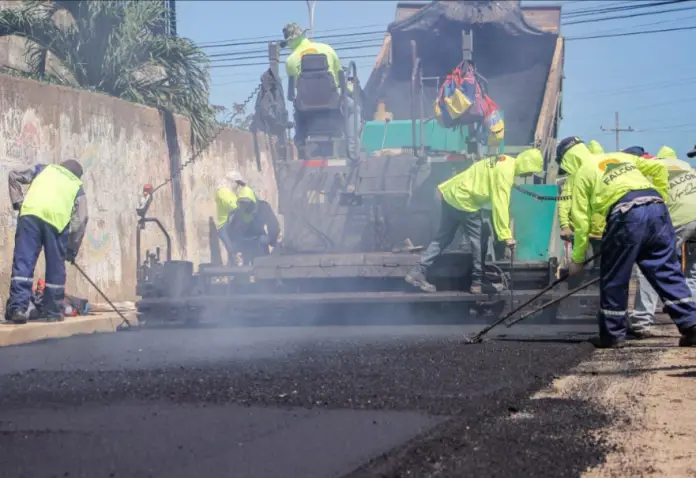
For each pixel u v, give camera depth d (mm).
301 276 9672
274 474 3344
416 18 14094
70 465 3502
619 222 7125
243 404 4684
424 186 10453
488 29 13875
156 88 13602
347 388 5086
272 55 12938
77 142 11258
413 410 4504
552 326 9164
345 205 10656
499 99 13859
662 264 7105
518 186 9742
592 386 5316
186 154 13734
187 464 3500
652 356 6734
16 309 9023
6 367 6254
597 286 8992
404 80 14430
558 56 13680
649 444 3826
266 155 15953
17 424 4250
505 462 3514
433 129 11891
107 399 4859
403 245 10500
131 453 3680
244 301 9523
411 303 9406
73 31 13070
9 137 10062
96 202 11602
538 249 9844
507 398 4781
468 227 9266
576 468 3447
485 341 7652
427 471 3402
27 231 9180
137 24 13242
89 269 11430
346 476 3303
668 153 9438
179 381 5383
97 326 9883
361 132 12242
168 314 9789
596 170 7316
